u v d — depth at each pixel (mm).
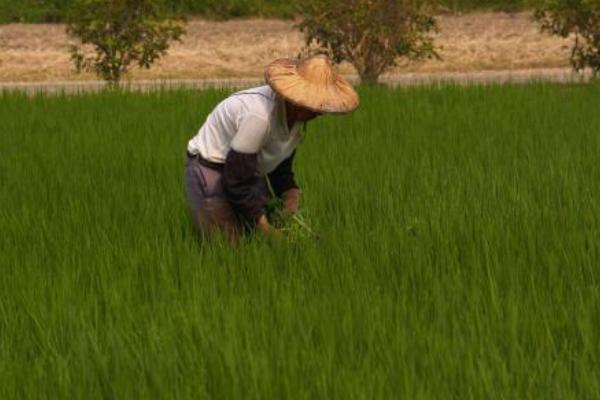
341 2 58156
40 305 14617
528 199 20891
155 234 18578
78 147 28688
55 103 39531
